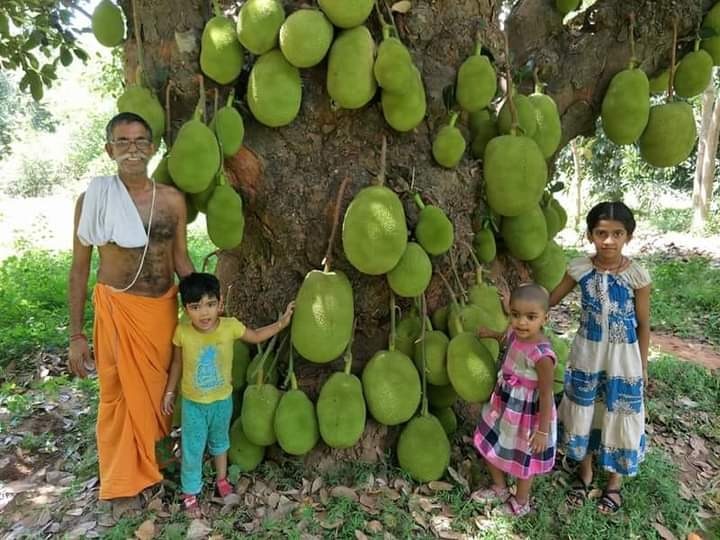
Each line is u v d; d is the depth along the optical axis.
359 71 2.67
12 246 11.36
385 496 2.96
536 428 2.77
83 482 3.21
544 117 3.19
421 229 2.95
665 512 3.03
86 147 26.14
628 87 3.26
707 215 11.63
